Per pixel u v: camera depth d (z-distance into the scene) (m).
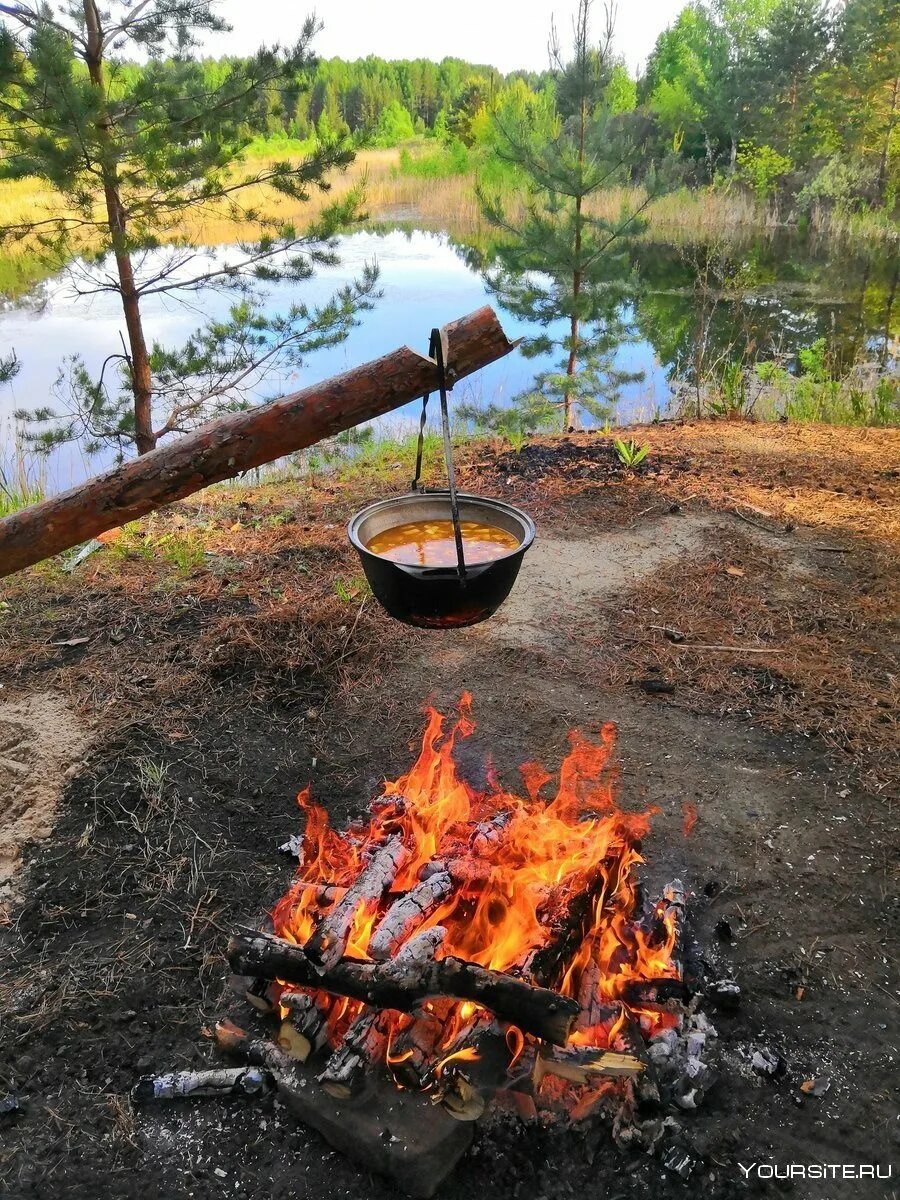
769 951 2.35
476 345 1.76
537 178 8.01
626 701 3.46
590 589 4.35
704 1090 1.94
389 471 6.16
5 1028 2.12
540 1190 1.77
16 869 2.62
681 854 2.68
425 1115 1.79
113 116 5.38
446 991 1.79
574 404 8.63
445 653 3.78
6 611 4.06
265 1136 1.87
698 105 26.28
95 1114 1.92
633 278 8.21
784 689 3.52
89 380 6.46
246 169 12.54
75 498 1.90
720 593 4.30
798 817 2.84
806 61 23.48
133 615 4.01
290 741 3.21
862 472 5.98
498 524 1.99
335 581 4.31
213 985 2.24
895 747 3.15
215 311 14.02
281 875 2.60
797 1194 1.76
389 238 21.17
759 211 21.81
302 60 5.56
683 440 6.82
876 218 20.11
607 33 7.60
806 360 9.92
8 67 4.90
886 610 4.12
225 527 5.14
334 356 11.80
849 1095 1.97
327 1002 1.95
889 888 2.56
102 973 2.27
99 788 2.93
